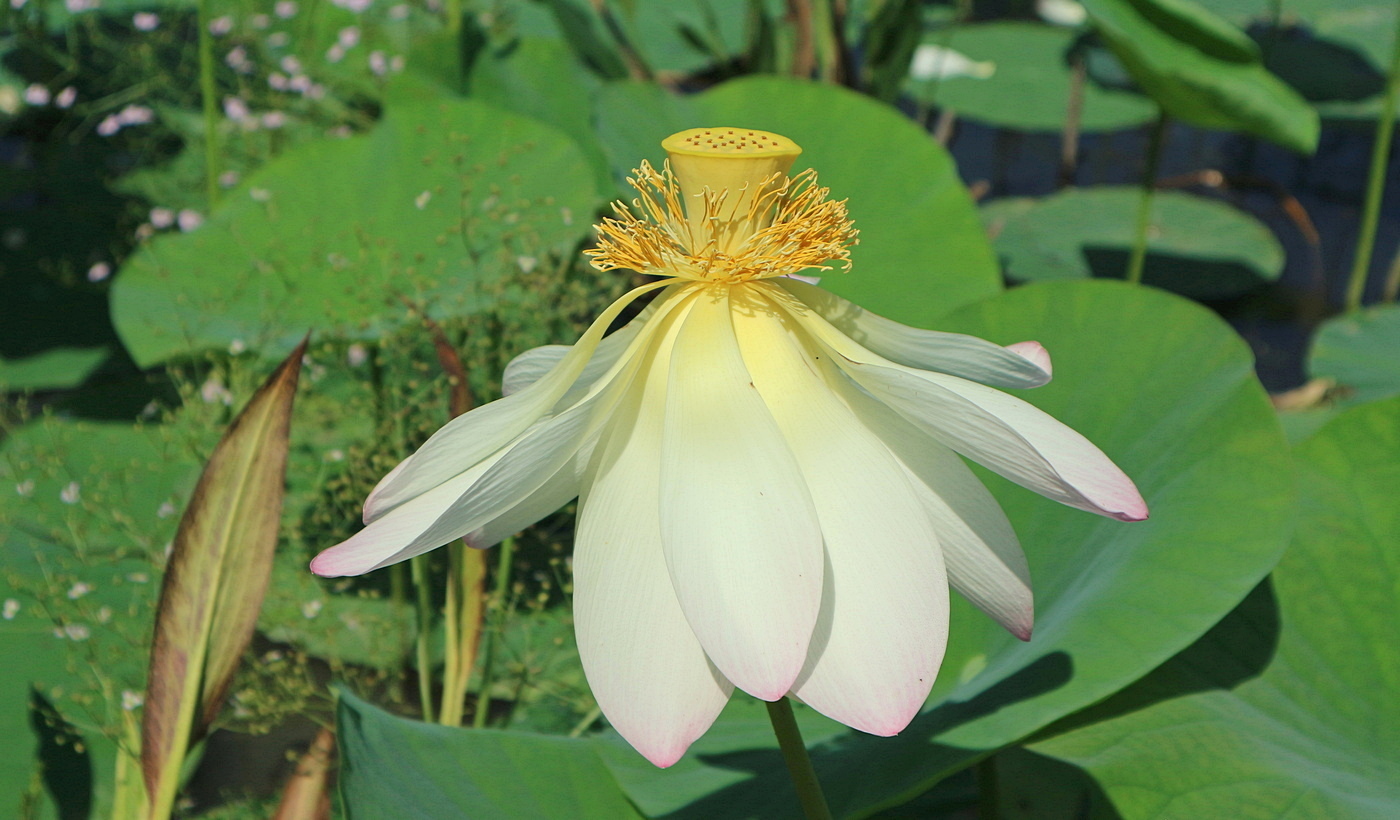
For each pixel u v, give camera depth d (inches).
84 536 44.5
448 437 28.5
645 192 29.3
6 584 47.6
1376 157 74.6
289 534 47.9
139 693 38.5
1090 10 60.4
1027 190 97.7
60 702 42.8
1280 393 72.8
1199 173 96.0
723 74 86.7
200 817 41.6
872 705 27.5
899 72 76.5
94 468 48.1
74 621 43.8
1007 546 29.2
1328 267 85.0
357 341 48.3
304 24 73.8
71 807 39.6
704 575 27.5
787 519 27.6
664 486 28.0
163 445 53.0
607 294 52.1
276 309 50.4
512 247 51.4
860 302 52.9
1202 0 113.1
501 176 55.7
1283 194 92.1
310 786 38.4
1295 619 35.8
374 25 78.1
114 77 74.3
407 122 58.1
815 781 30.2
